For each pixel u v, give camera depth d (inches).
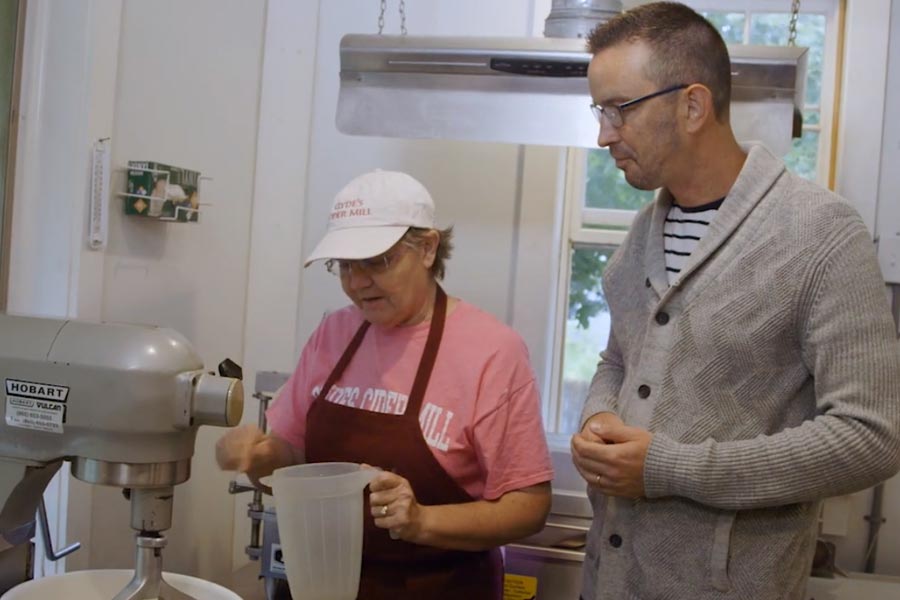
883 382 49.5
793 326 52.1
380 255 61.6
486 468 63.3
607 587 58.1
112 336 45.8
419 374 64.5
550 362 100.0
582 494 84.1
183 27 88.4
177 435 46.0
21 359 45.8
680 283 55.1
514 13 98.6
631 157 55.9
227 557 102.3
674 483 52.2
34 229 76.7
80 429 45.5
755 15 100.1
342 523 49.7
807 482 49.9
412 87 78.3
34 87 76.0
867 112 94.7
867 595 79.2
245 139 101.0
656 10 55.4
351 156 101.7
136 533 47.4
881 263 93.4
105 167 77.2
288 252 102.9
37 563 76.8
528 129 76.9
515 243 98.7
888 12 94.2
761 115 71.9
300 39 102.1
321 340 71.5
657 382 55.9
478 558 65.7
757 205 53.7
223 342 99.3
